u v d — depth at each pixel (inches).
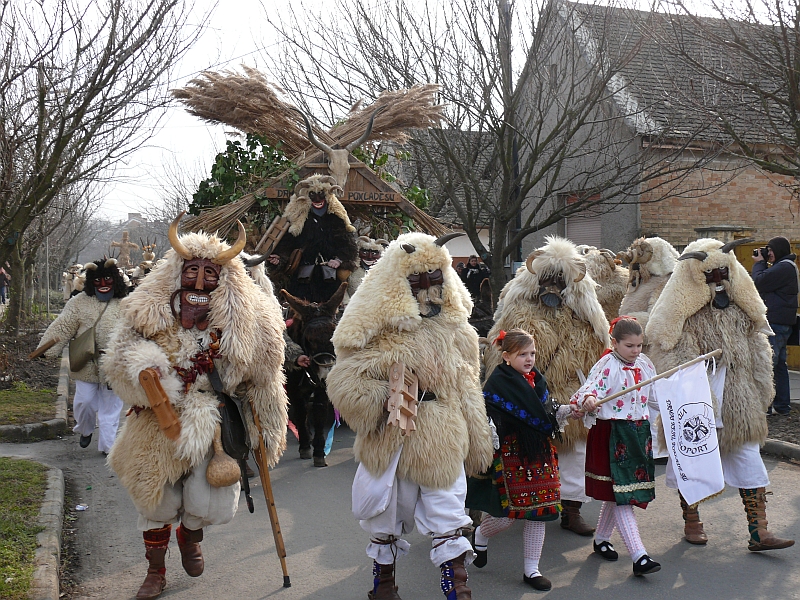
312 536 241.8
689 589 196.5
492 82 569.6
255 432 195.9
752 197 731.4
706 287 233.8
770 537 216.4
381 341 183.3
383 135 462.6
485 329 367.9
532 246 831.7
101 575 211.6
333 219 402.9
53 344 334.3
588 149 698.2
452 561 175.3
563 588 198.7
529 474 194.5
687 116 576.7
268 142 440.1
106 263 335.0
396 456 177.8
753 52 390.0
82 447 355.6
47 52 430.0
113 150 519.8
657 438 247.4
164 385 181.0
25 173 454.0
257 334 192.7
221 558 223.6
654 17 491.8
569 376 234.4
